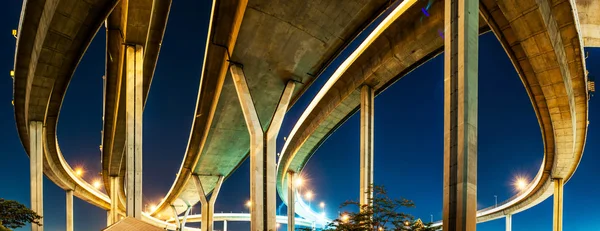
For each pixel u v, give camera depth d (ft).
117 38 84.48
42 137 110.01
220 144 138.21
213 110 110.32
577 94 88.84
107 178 189.37
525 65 74.33
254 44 78.33
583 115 97.04
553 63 71.10
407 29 80.48
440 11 71.05
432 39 78.02
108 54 90.99
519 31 65.26
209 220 171.94
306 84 97.30
